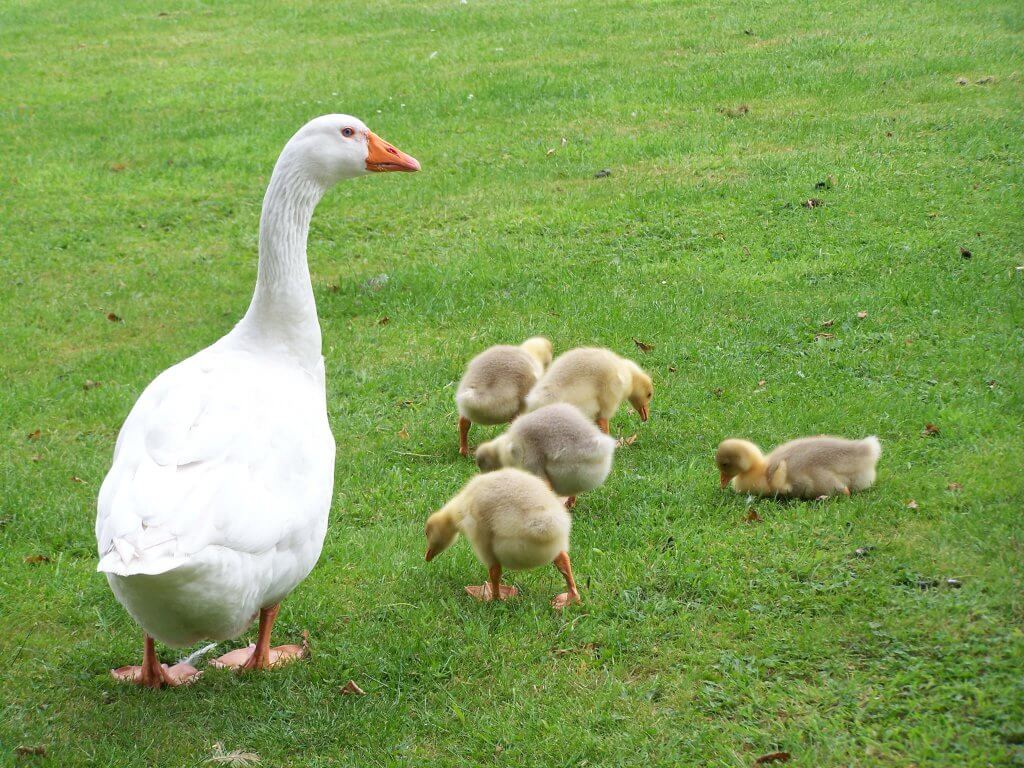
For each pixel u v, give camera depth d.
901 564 5.73
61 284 11.47
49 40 23.67
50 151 16.09
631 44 19.58
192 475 4.54
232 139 16.17
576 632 5.46
